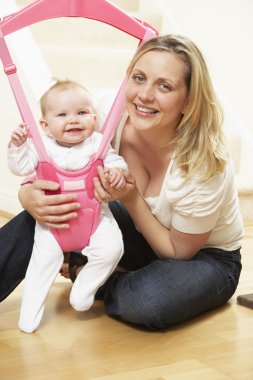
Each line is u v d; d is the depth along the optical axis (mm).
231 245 1800
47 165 1585
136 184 1729
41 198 1572
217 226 1737
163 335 1622
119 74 3244
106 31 3373
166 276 1658
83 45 3346
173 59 1531
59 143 1642
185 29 3402
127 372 1400
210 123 1572
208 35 3299
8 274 1697
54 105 1596
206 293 1705
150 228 1687
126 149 1729
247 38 3205
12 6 2787
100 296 1839
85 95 1621
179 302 1645
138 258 1864
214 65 3273
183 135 1585
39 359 1447
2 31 1552
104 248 1614
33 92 2588
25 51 2721
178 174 1585
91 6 1607
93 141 1640
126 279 1688
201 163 1561
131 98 1570
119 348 1528
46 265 1612
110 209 1831
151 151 1672
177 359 1480
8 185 2934
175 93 1540
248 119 3234
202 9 3318
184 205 1590
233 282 1803
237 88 3234
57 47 3170
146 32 1656
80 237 1621
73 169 1607
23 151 1559
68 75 3123
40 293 1609
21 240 1691
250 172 3199
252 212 2961
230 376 1403
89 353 1491
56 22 3262
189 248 1688
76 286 1646
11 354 1470
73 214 1588
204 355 1510
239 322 1731
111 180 1581
